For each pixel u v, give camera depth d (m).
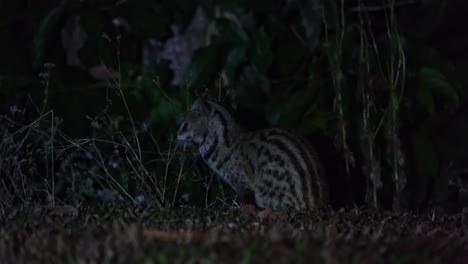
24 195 11.77
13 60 13.53
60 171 12.69
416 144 13.44
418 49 13.15
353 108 12.65
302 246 6.53
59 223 8.16
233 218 9.05
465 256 6.85
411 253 6.63
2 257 6.50
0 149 11.90
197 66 12.91
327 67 12.89
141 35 13.47
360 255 6.30
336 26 12.34
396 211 11.27
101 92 13.12
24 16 13.41
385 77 12.63
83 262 6.11
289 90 13.14
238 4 12.87
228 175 12.09
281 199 11.43
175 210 9.90
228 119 12.07
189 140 12.23
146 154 12.69
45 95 12.88
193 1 13.35
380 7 13.04
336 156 13.10
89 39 13.04
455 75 13.21
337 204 13.06
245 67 13.90
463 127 14.45
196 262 6.09
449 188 14.15
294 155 11.43
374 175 11.91
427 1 13.87
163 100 13.06
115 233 7.10
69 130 12.86
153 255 6.21
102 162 12.01
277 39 13.35
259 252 6.28
